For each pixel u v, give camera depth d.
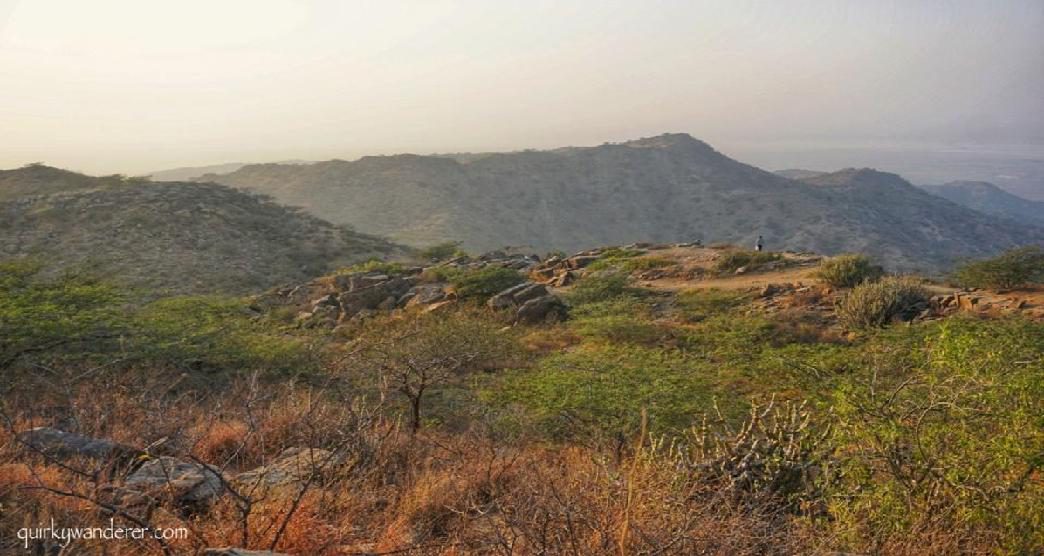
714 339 15.86
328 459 4.57
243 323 17.55
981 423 4.53
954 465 4.36
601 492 4.12
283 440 6.14
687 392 9.75
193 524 3.72
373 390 9.73
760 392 10.18
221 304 19.22
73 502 3.84
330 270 61.38
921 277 20.75
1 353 9.67
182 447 5.35
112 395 7.56
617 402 9.02
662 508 3.87
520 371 12.50
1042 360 4.92
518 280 25.77
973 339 5.12
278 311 24.86
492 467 5.74
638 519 3.62
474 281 24.53
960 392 4.59
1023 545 4.02
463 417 9.26
